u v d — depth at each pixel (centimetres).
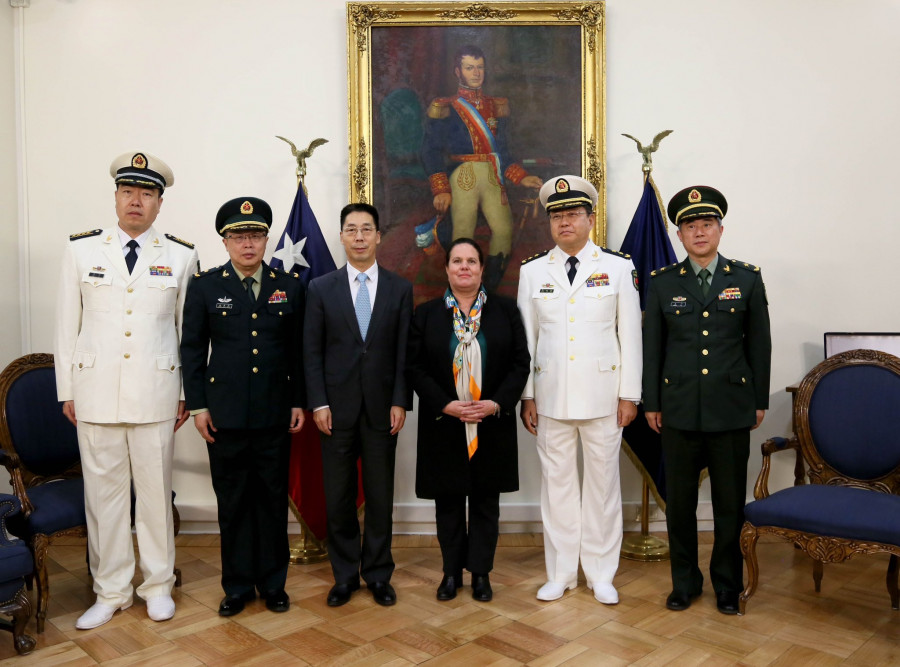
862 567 295
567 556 263
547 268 267
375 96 346
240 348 245
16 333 348
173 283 253
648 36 348
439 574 289
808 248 347
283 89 351
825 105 347
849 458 270
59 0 350
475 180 346
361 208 256
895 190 346
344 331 252
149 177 248
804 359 348
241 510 250
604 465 257
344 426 250
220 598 263
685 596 251
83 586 279
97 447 242
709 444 249
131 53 350
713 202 248
